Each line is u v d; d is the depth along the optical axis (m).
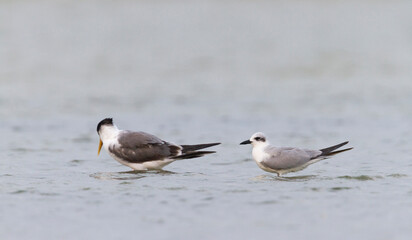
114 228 9.17
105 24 51.84
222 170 13.55
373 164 14.08
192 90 28.33
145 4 62.06
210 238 8.73
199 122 21.08
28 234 8.98
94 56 39.31
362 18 56.25
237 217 9.63
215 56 39.88
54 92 27.66
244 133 19.11
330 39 46.47
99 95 27.02
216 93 27.39
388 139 17.70
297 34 49.00
